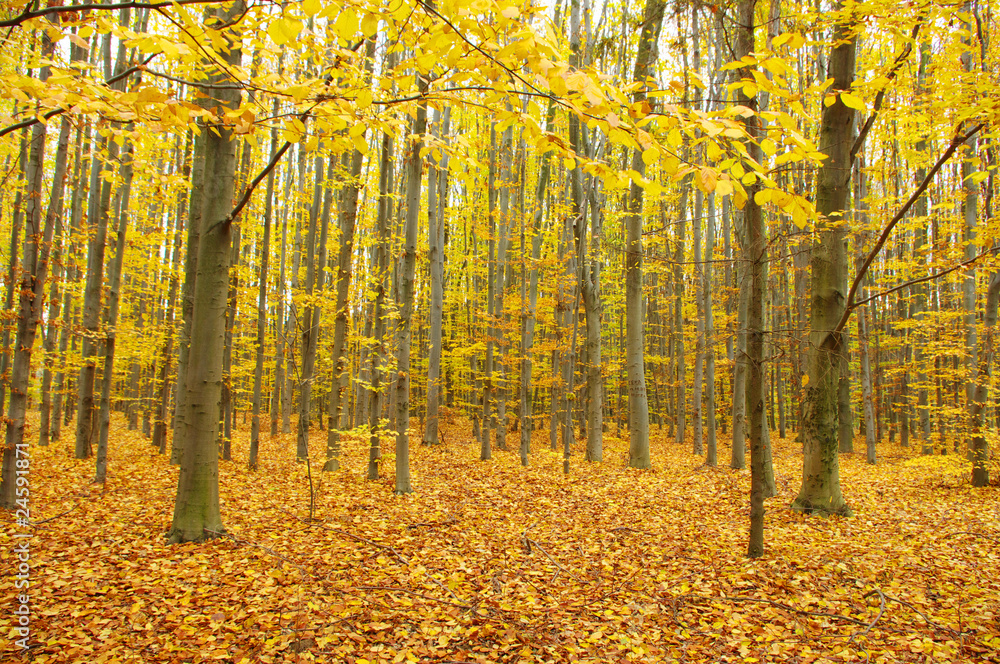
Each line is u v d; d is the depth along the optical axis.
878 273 14.80
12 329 6.35
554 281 14.87
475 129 16.19
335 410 10.52
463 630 3.90
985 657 3.53
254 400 10.17
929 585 4.76
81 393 10.37
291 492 8.26
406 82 2.92
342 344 10.56
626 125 2.26
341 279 10.54
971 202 9.72
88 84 2.46
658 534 6.55
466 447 16.38
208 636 3.59
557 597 4.59
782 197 2.38
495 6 2.09
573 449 17.22
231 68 2.73
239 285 10.56
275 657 3.38
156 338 11.84
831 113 7.47
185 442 5.59
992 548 5.84
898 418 20.44
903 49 5.35
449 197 22.70
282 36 2.32
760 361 5.61
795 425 22.52
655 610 4.30
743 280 9.70
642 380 12.55
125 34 2.35
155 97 2.42
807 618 4.16
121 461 10.27
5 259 10.70
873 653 3.61
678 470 12.05
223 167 5.64
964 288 10.12
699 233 14.14
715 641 3.81
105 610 3.88
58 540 5.35
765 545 5.97
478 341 17.75
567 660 3.54
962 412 9.91
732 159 2.48
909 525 6.85
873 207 9.12
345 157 12.97
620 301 21.33
